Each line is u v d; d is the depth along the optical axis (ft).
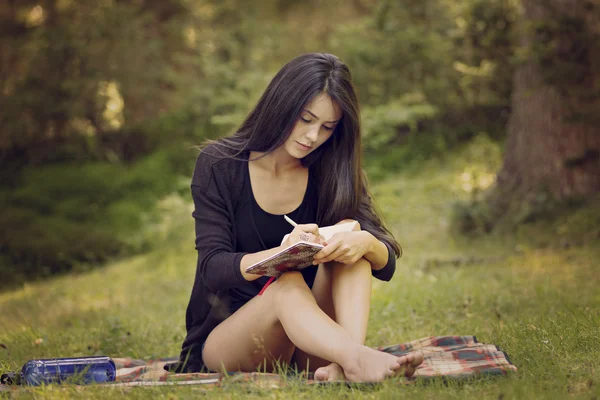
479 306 17.37
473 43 39.60
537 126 31.07
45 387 9.89
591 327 12.51
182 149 51.93
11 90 55.98
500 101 44.96
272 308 10.63
